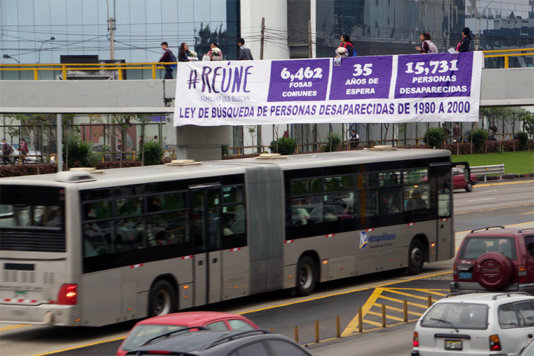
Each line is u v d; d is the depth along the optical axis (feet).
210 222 84.99
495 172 282.36
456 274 83.10
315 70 113.60
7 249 72.84
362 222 102.22
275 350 38.37
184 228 82.33
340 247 99.30
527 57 459.32
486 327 55.01
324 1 367.86
